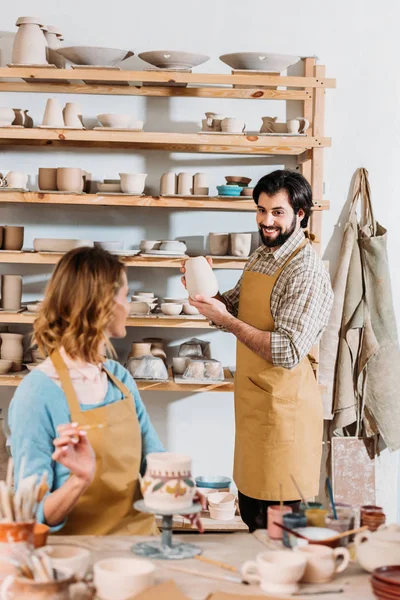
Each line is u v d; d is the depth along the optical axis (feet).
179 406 13.38
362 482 13.28
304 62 13.17
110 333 7.22
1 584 5.34
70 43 13.01
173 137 11.87
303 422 10.46
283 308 10.16
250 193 12.29
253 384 10.47
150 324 12.19
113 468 6.95
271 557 5.65
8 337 12.35
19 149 13.06
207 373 12.12
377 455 13.41
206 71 13.14
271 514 6.47
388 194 13.47
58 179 12.01
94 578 5.38
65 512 6.33
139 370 12.01
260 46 13.16
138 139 11.83
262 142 11.96
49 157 13.10
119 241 12.73
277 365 10.02
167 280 13.24
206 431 13.41
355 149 13.38
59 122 11.91
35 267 13.17
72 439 6.07
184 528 11.35
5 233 12.17
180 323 12.17
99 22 12.98
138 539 6.44
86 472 6.15
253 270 10.78
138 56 12.20
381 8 13.25
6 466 11.60
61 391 6.89
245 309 10.74
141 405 7.72
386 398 13.07
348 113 13.34
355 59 13.28
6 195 11.93
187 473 6.10
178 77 11.87
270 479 10.37
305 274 10.18
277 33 13.17
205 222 13.25
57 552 5.69
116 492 6.96
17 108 12.66
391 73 13.33
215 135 11.87
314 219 12.41
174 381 12.10
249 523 10.71
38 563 5.16
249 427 10.53
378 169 13.43
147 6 13.00
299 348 9.93
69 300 6.90
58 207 13.15
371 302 13.14
